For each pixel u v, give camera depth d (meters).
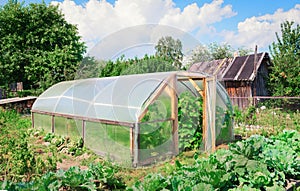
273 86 14.66
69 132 7.04
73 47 24.19
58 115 7.44
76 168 3.74
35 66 21.36
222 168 3.62
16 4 23.44
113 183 3.94
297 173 3.90
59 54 20.42
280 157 4.07
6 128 8.85
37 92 18.16
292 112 11.88
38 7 23.75
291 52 14.38
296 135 5.23
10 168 4.05
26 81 22.53
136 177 4.40
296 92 13.72
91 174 3.66
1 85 21.27
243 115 9.98
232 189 3.32
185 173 3.54
